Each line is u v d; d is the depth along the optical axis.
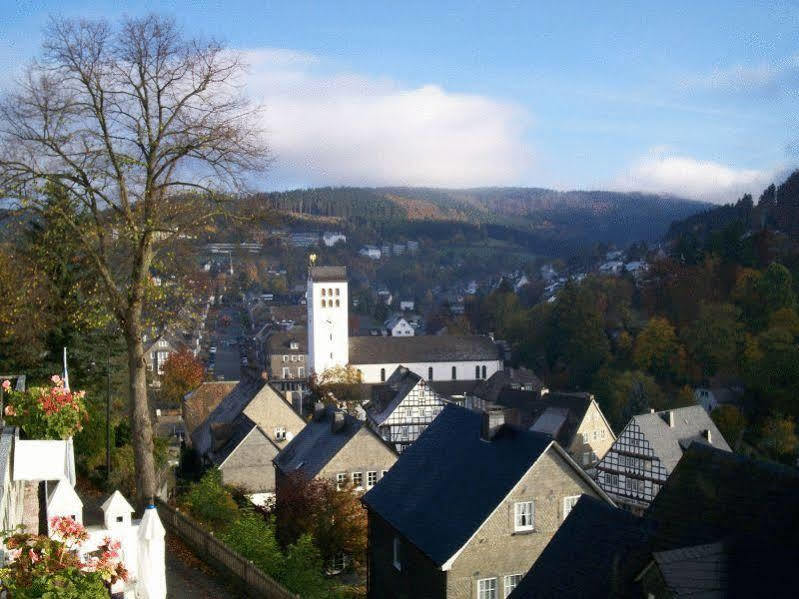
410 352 125.88
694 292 132.38
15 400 22.16
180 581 21.19
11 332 33.66
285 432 65.38
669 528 18.88
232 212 24.36
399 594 30.83
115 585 17.80
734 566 16.16
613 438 81.25
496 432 31.14
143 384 25.02
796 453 83.69
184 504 33.88
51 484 23.39
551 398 86.56
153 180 23.39
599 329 129.25
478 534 27.39
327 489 42.09
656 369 117.94
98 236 23.83
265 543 26.25
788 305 114.81
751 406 100.62
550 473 28.66
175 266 25.33
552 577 21.22
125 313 24.25
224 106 23.62
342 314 122.12
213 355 188.00
